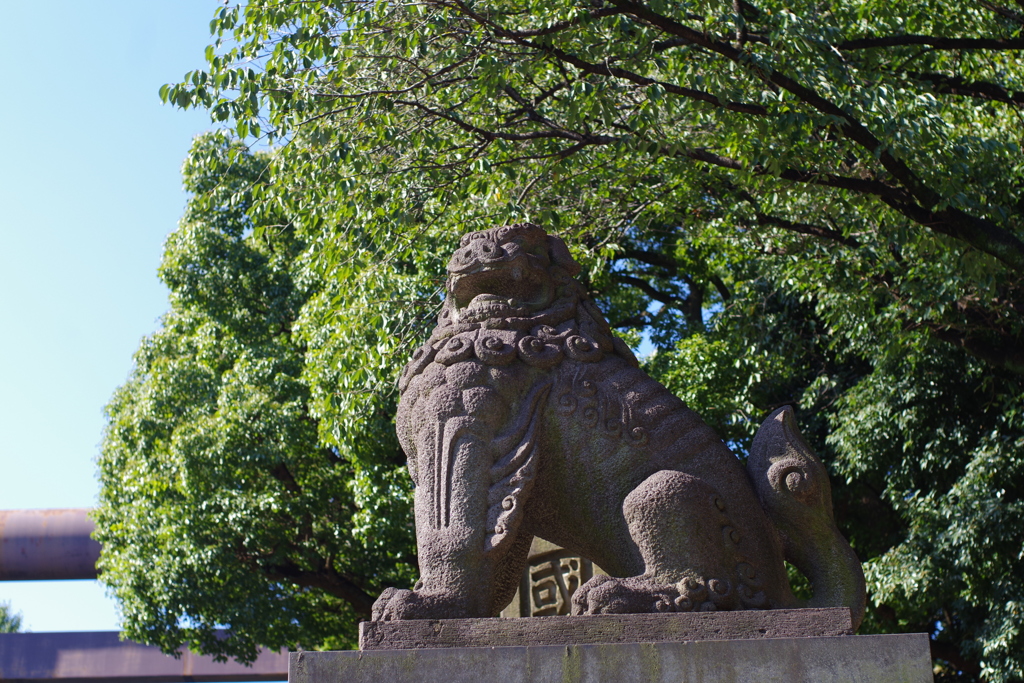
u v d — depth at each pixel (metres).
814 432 9.95
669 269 12.90
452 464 3.03
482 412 3.07
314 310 10.05
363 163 6.58
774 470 3.09
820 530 3.06
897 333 7.84
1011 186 7.33
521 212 6.95
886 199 6.50
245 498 10.43
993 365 7.72
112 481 11.77
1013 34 7.11
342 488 10.88
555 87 6.71
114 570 11.16
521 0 6.23
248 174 12.42
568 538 3.13
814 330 9.99
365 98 6.38
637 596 2.82
